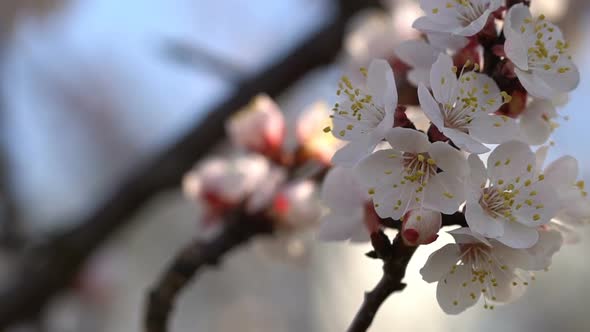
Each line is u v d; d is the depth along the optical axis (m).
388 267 0.37
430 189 0.36
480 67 0.37
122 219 0.62
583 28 0.68
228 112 0.61
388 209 0.36
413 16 0.56
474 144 0.35
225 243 0.50
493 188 0.36
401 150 0.36
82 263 0.63
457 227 0.37
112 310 0.82
